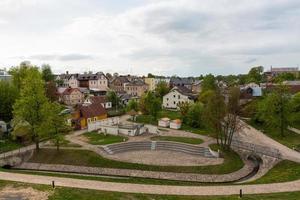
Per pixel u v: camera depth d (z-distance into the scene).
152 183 32.88
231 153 47.44
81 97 110.06
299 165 37.88
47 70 123.62
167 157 45.84
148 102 78.00
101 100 94.56
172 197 25.77
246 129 63.09
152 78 174.12
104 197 25.27
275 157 41.34
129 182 31.92
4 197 25.11
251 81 148.50
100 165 42.47
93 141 53.22
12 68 82.06
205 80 104.12
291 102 59.59
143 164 41.81
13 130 52.66
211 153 46.75
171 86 131.50
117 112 87.12
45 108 45.88
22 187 27.45
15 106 46.28
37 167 43.53
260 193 27.45
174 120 69.69
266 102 60.38
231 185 30.59
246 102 84.00
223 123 50.44
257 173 40.06
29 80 46.31
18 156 45.53
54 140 47.00
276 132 60.12
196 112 68.88
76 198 24.98
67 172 41.81
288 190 28.53
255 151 44.84
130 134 59.03
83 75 142.50
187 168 40.47
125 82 148.12
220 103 48.84
